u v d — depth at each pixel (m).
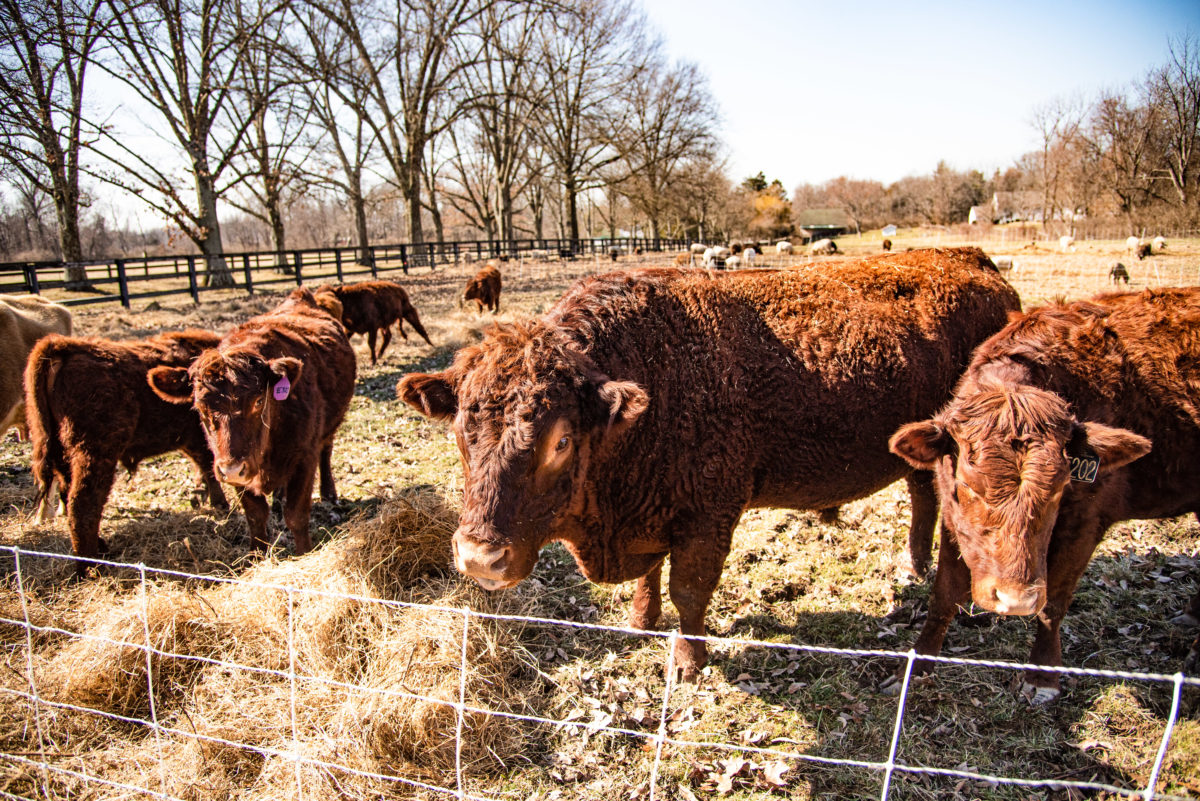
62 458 5.25
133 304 20.06
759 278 4.15
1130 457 2.87
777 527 5.77
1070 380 3.51
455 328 15.55
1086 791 3.17
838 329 4.02
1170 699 3.69
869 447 4.11
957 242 56.81
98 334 14.25
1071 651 4.11
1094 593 4.63
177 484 6.96
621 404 2.94
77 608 4.52
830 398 3.89
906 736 3.51
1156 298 3.91
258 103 26.84
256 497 5.34
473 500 2.85
